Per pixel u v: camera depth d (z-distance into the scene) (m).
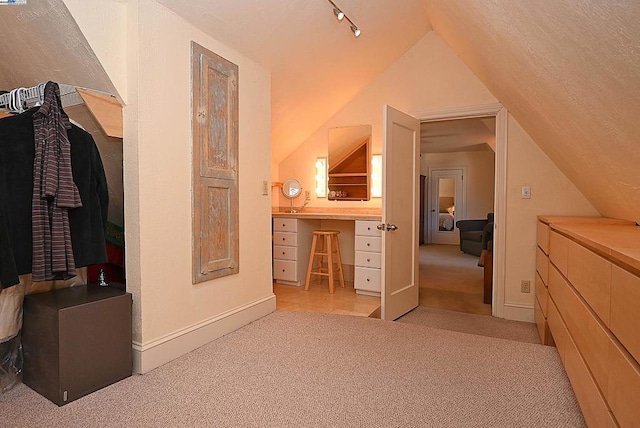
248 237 2.93
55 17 1.91
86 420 1.65
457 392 1.91
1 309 1.84
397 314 3.46
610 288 1.29
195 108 2.42
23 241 1.79
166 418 1.67
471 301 4.14
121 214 2.69
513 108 3.12
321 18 2.95
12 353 1.95
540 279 3.05
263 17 2.64
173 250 2.29
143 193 2.11
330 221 4.68
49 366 1.81
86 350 1.86
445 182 9.61
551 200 3.34
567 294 2.00
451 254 7.80
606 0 0.98
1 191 1.72
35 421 1.64
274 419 1.67
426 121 3.94
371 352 2.40
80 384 1.84
